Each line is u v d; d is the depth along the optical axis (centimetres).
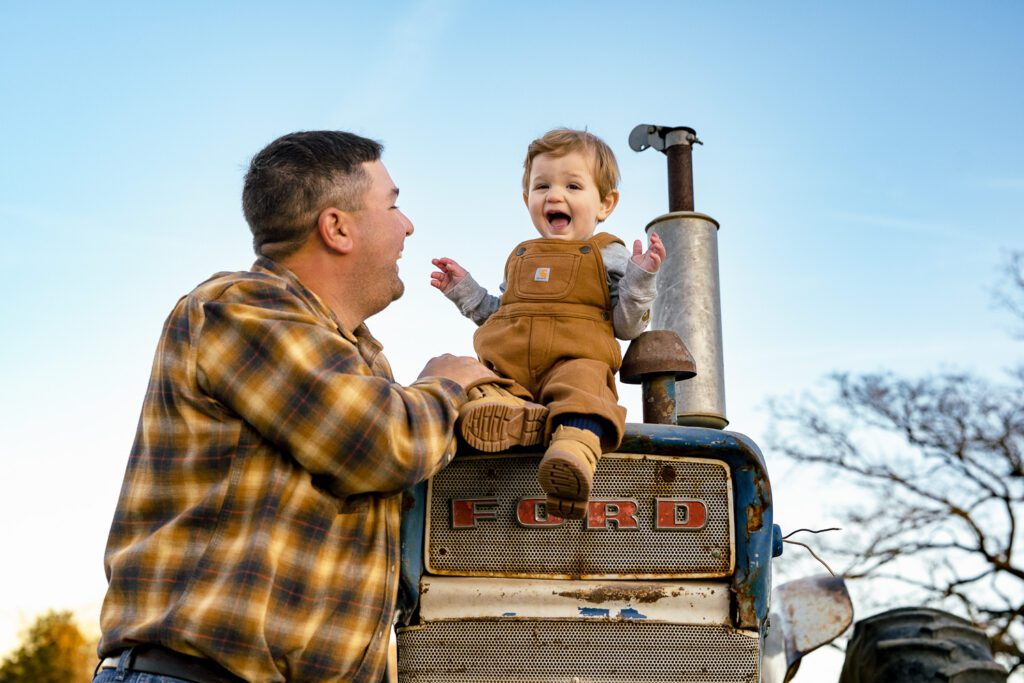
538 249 274
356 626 199
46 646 2669
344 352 203
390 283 234
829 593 317
